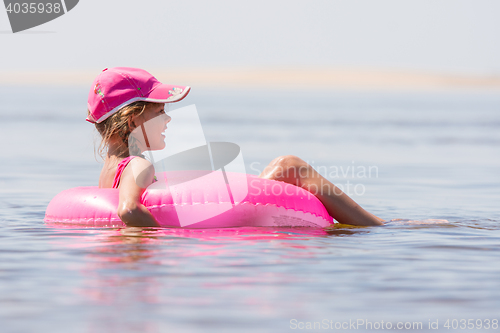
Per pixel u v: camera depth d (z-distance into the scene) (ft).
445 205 73.92
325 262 39.40
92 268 37.06
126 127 51.75
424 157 146.82
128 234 47.39
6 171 110.42
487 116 322.34
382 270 37.78
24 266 37.65
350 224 54.54
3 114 292.61
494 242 47.09
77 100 453.17
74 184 93.30
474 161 139.33
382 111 367.86
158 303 30.55
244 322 28.12
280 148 161.99
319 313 29.58
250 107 394.73
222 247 42.91
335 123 264.52
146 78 52.42
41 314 28.91
